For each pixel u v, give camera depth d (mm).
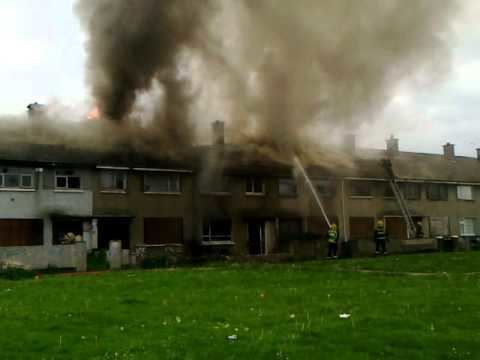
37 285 18000
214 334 9797
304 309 12094
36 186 31234
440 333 9641
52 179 31719
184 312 12039
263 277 19219
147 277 19906
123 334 10016
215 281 18141
